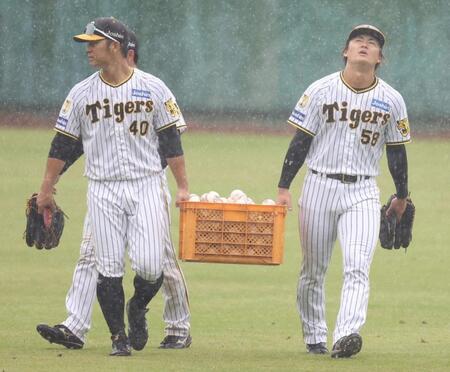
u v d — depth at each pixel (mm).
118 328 28984
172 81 123688
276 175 84875
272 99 122750
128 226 28844
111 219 28578
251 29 122438
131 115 28438
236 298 42875
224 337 33781
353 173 29312
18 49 123438
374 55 29000
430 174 87625
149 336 33875
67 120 28812
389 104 29219
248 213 28562
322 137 29516
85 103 28531
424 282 47312
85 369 26344
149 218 28562
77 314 30172
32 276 47000
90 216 28828
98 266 28766
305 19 121812
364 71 29000
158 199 28906
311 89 29375
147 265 28391
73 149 30688
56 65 123688
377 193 29766
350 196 29422
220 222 28562
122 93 28406
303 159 29750
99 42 28094
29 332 33875
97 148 28625
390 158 30016
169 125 28875
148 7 123438
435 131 117688
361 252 28656
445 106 119438
